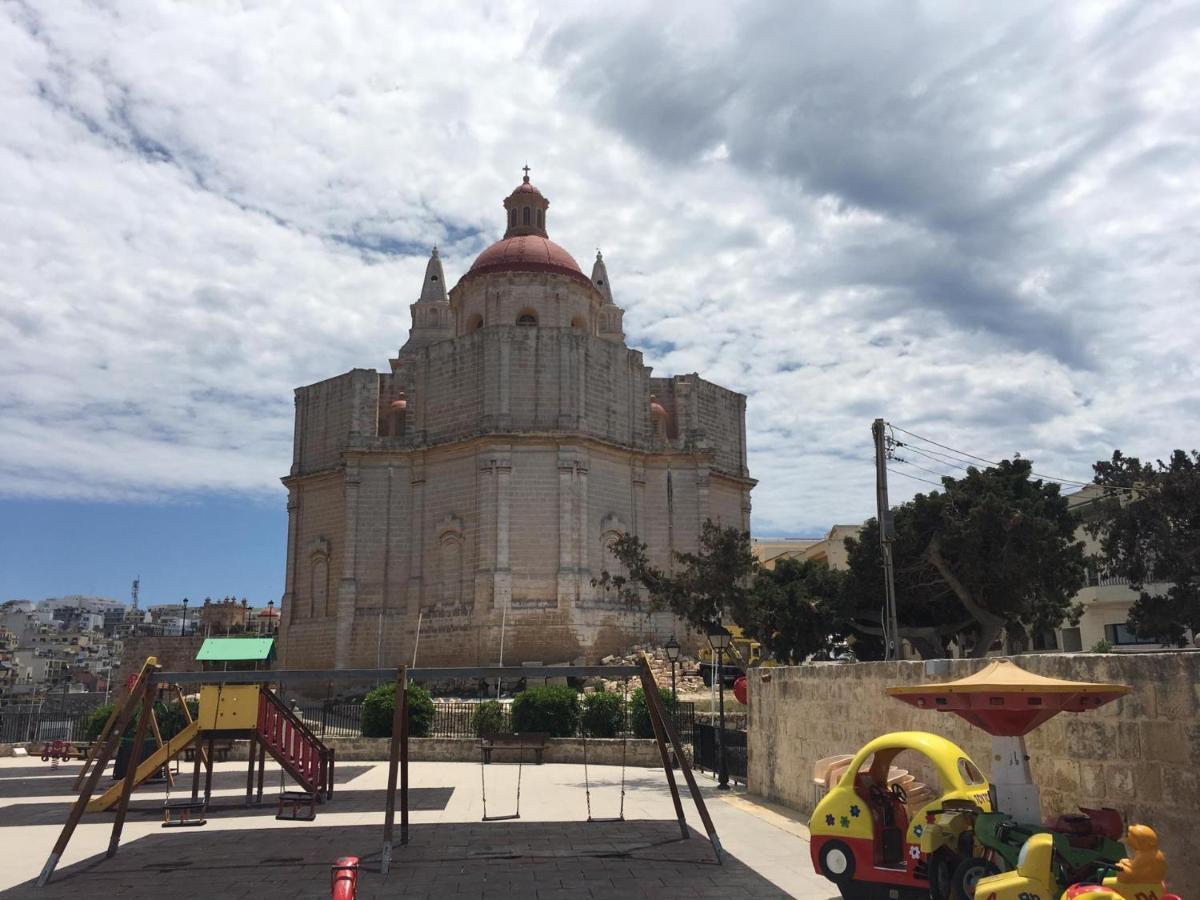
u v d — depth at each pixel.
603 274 85.12
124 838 18.11
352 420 59.31
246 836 18.02
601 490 56.00
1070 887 7.57
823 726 18.50
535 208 65.88
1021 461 40.16
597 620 52.84
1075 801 10.49
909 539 38.38
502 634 51.22
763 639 41.12
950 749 10.60
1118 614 49.88
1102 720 10.10
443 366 58.03
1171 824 9.08
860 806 11.09
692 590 31.50
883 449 33.00
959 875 9.31
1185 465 40.50
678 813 17.19
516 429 54.41
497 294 59.50
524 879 13.77
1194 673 8.88
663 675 49.84
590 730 33.12
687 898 12.44
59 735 42.75
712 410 64.31
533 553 53.12
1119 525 40.66
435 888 13.26
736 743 26.53
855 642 45.78
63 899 12.88
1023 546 35.97
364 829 18.70
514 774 28.48
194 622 191.88
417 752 33.22
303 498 62.03
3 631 181.88
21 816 21.50
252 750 22.22
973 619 40.94
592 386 56.84
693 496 59.69
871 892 10.80
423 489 56.84
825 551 76.88
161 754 21.48
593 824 18.80
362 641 55.50
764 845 16.19
